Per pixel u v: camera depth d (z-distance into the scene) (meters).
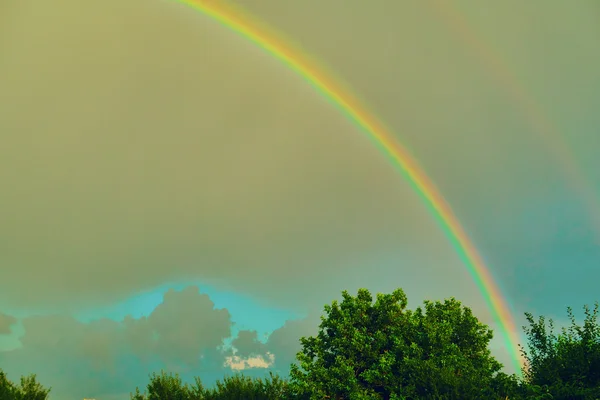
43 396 34.84
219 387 38.69
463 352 32.56
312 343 36.16
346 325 34.53
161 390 38.41
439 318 34.78
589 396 24.47
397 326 34.19
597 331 28.09
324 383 33.03
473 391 25.59
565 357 27.50
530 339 30.09
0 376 34.06
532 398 25.78
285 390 37.62
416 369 28.17
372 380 31.59
